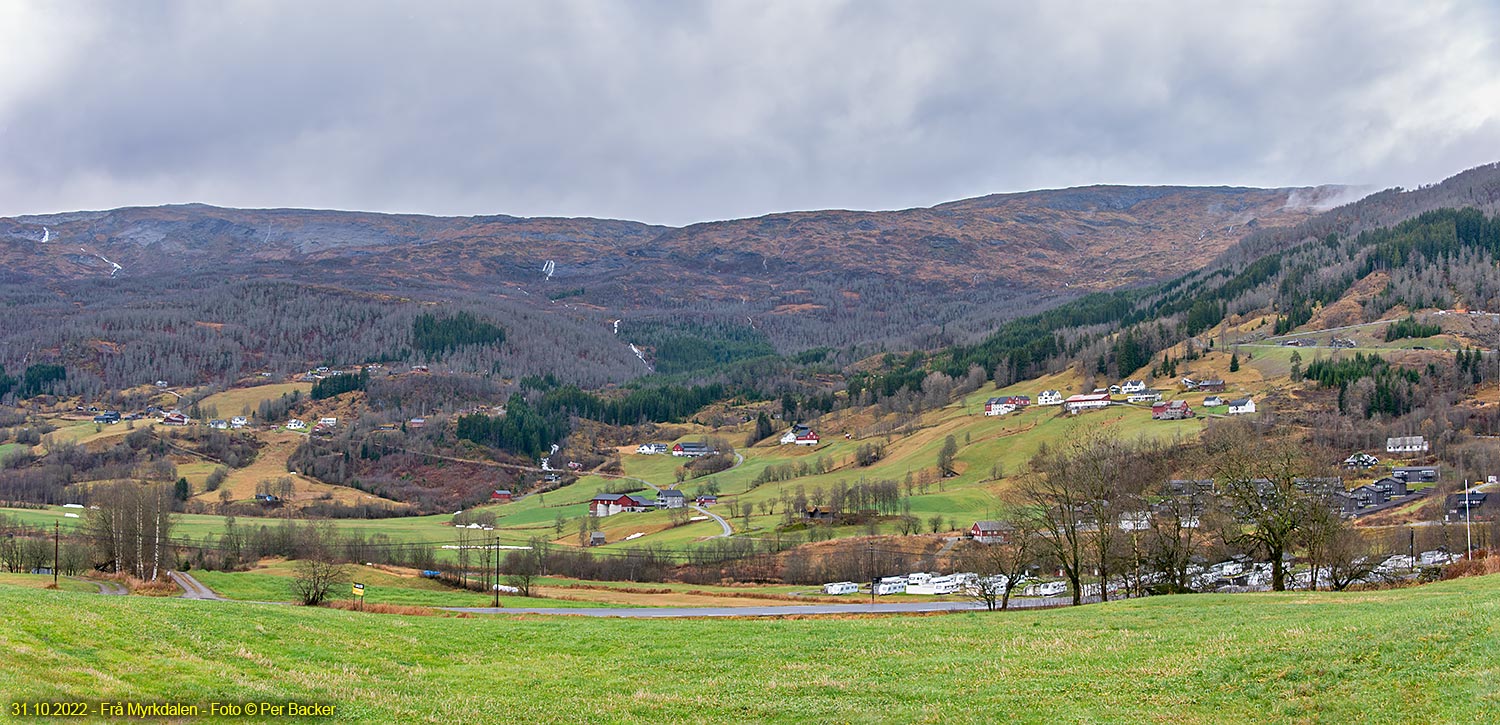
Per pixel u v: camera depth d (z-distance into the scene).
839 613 85.75
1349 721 30.83
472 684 42.03
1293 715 32.22
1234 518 86.38
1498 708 29.38
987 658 44.12
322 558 112.81
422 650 48.19
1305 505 81.94
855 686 40.03
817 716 36.12
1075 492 88.06
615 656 48.25
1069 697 36.44
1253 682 35.62
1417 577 88.75
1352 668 35.09
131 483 147.38
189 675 37.84
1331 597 59.66
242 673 39.62
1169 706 34.41
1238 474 83.94
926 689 38.81
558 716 37.09
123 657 38.81
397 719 36.12
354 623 52.91
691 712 37.38
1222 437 120.19
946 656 45.41
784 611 93.06
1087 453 92.38
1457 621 37.72
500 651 49.22
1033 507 95.81
